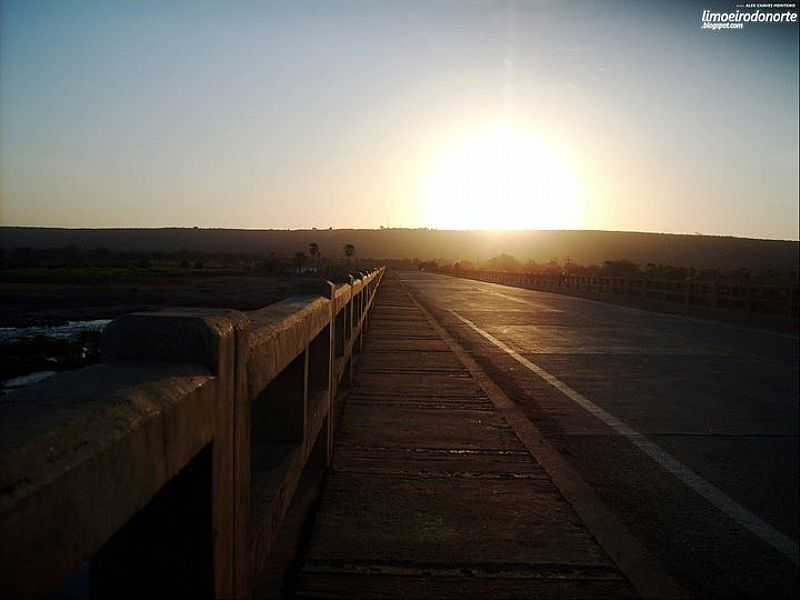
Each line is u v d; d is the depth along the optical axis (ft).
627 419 28.84
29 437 3.57
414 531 14.97
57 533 3.48
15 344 58.44
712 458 23.18
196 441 5.65
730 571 14.78
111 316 92.79
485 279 243.19
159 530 6.13
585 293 140.15
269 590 11.66
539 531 15.17
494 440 22.57
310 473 17.94
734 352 52.26
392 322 64.80
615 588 12.71
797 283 78.69
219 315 6.65
